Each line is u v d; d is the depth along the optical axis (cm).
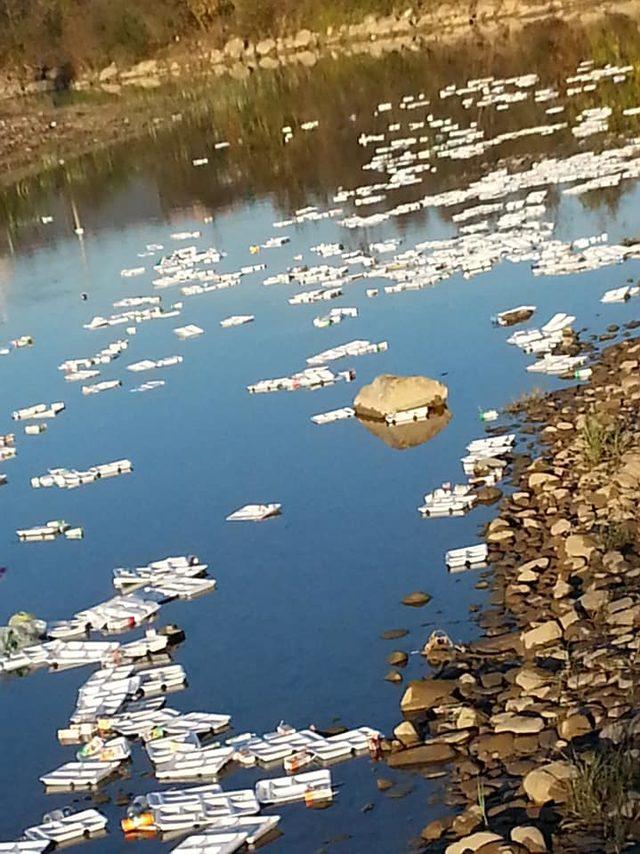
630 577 1203
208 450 1878
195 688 1236
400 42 7731
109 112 6975
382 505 1559
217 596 1418
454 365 1998
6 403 2306
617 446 1496
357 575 1395
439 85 5450
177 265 3131
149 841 1005
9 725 1234
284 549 1502
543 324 2103
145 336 2559
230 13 9012
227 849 966
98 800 1080
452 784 981
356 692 1162
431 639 1202
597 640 1110
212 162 4675
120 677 1267
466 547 1389
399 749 1042
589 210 2792
